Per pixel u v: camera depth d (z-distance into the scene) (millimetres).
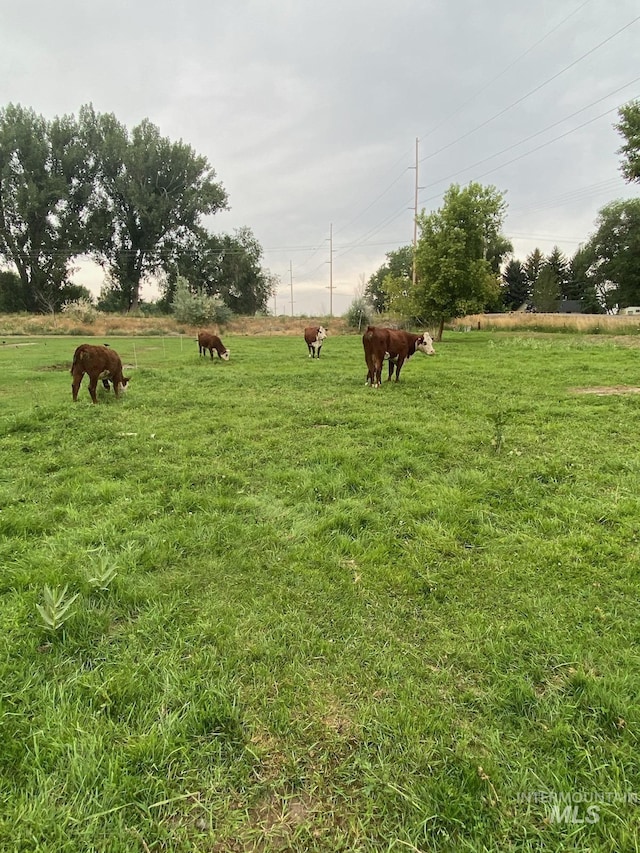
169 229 54031
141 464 5086
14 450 5676
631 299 49688
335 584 2883
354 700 2037
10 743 1787
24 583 2814
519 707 1987
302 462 5125
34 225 47781
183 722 1890
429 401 8344
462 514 3754
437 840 1503
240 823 1562
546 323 33438
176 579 2914
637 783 1668
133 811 1587
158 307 58156
